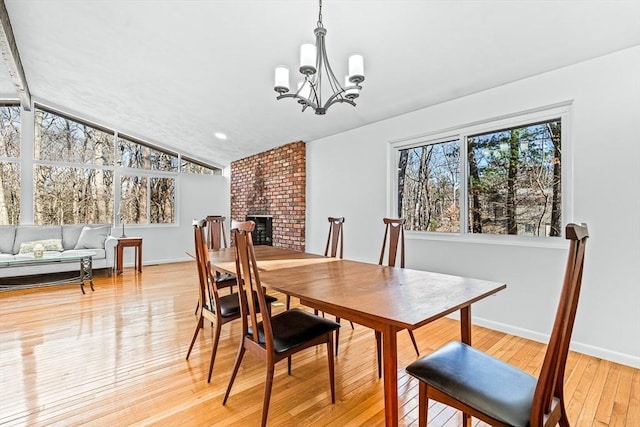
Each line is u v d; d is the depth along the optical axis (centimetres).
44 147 519
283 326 179
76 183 544
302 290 160
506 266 282
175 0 237
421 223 361
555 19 200
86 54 347
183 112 463
